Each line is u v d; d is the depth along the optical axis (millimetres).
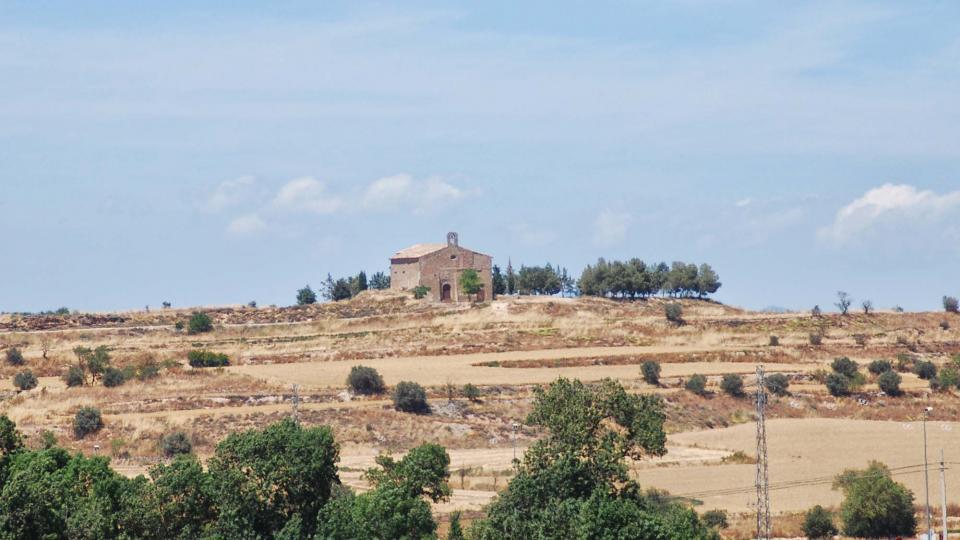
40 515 167250
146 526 178750
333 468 196000
